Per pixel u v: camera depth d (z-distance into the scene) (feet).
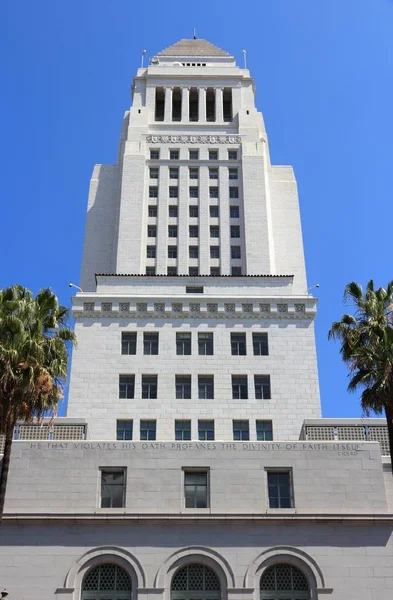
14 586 123.24
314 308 203.51
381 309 135.23
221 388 192.03
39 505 130.93
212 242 245.24
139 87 281.54
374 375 126.21
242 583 124.57
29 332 125.39
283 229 256.11
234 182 257.55
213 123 272.10
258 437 186.60
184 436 186.09
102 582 125.18
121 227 243.19
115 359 195.31
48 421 151.64
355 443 137.69
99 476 134.10
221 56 299.17
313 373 194.80
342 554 127.24
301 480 134.21
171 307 202.59
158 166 259.39
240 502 132.05
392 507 134.41
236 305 203.31
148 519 128.47
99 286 216.13
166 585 124.36
